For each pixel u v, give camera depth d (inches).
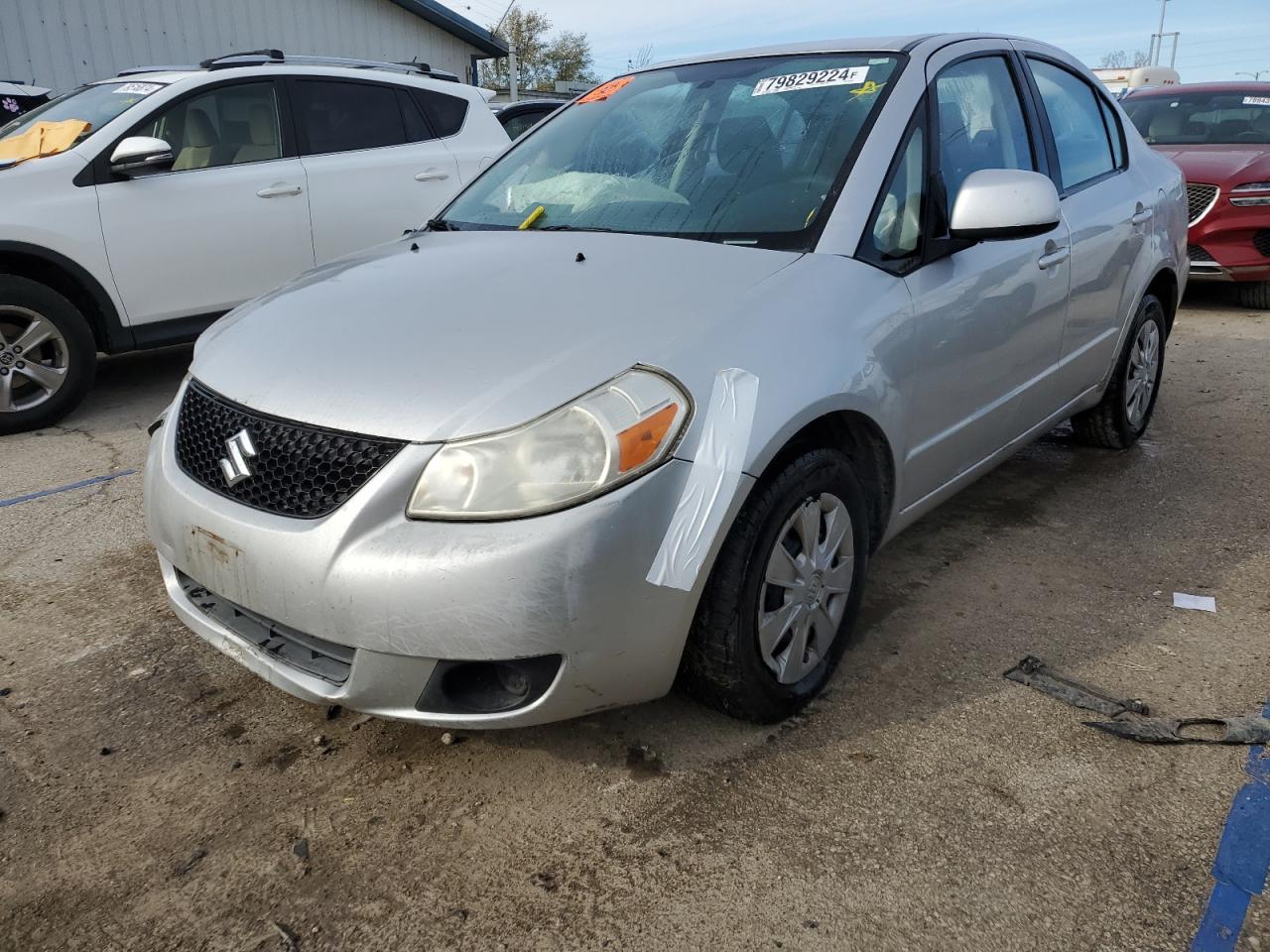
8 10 486.9
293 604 82.0
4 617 124.4
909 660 112.1
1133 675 108.8
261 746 98.7
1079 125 160.9
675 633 84.6
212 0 549.3
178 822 88.0
